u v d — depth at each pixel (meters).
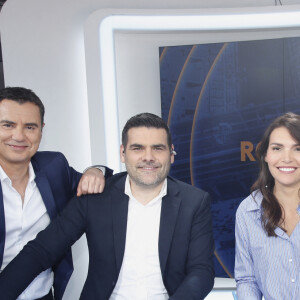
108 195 1.51
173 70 2.53
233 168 2.52
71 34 2.43
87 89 2.33
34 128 1.42
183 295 1.27
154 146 1.40
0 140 1.38
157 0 2.43
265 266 1.42
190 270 1.40
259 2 2.43
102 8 2.36
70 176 1.66
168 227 1.44
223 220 2.58
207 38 2.62
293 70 2.37
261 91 2.42
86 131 2.52
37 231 1.53
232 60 2.44
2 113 1.36
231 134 2.49
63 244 1.43
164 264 1.41
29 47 2.42
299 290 1.34
